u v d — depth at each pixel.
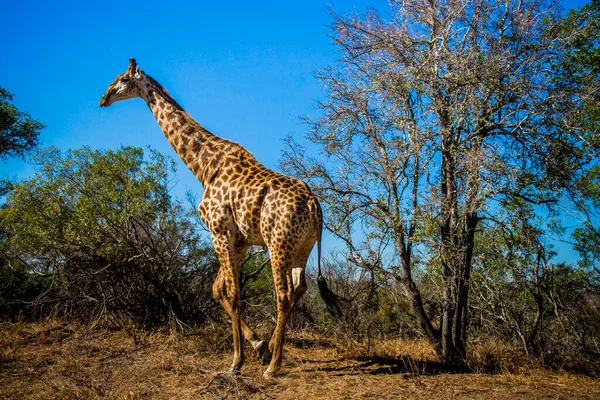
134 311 8.34
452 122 6.75
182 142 6.73
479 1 6.94
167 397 5.16
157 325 8.31
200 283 8.81
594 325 7.45
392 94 6.96
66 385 5.34
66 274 8.73
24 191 8.84
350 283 9.35
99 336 7.85
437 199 6.54
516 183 6.59
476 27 6.93
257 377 5.62
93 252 8.41
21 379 5.75
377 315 8.98
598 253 8.36
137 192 8.66
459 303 6.67
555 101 6.68
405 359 6.70
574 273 8.56
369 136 7.25
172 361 6.40
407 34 7.08
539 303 7.26
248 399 5.06
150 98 7.06
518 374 6.02
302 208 5.73
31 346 7.22
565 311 7.56
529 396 4.94
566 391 5.18
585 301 8.02
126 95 7.23
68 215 8.77
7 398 5.10
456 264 6.69
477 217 6.82
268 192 5.84
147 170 9.18
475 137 6.74
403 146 6.89
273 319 8.59
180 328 7.75
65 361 6.36
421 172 7.06
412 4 7.20
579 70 7.23
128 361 6.54
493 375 5.94
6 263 9.63
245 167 6.25
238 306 6.02
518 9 6.86
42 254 9.31
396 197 7.13
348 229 7.34
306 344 7.88
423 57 6.84
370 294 7.46
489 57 6.67
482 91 6.72
